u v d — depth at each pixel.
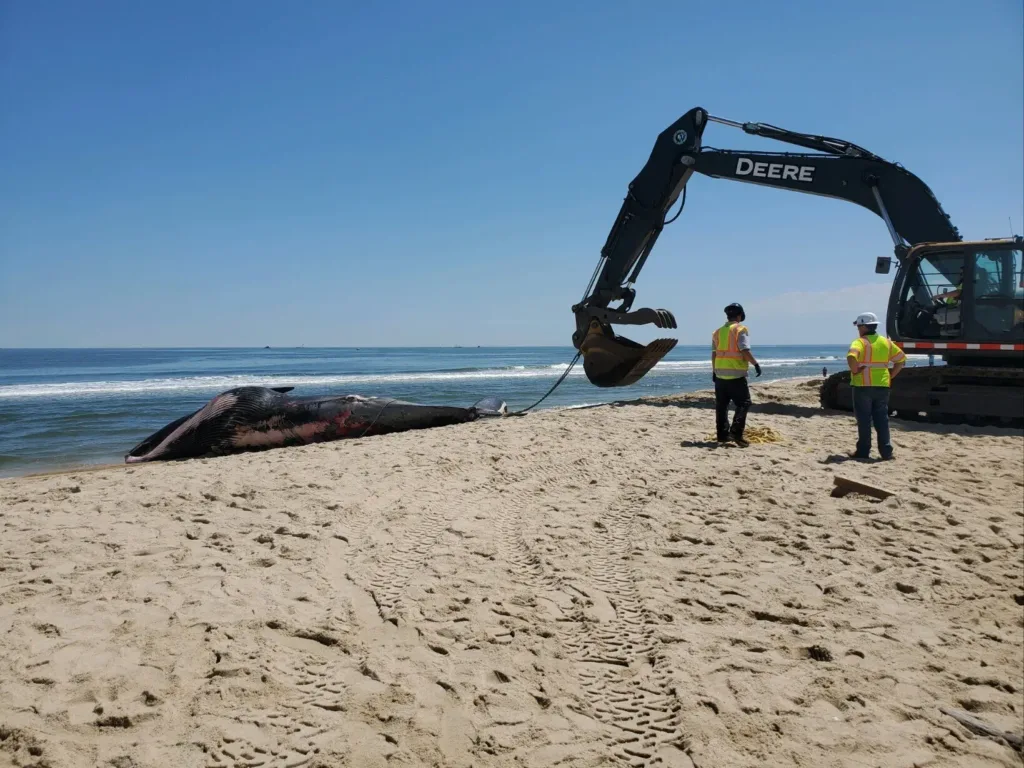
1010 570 5.30
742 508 6.62
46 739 2.83
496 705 3.27
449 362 78.88
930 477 7.98
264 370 55.06
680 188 15.27
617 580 4.87
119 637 3.73
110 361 85.69
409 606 4.29
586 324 15.45
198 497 6.73
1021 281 11.99
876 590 4.82
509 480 7.87
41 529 5.71
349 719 3.10
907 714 3.40
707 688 3.49
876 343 8.95
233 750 2.84
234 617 4.01
